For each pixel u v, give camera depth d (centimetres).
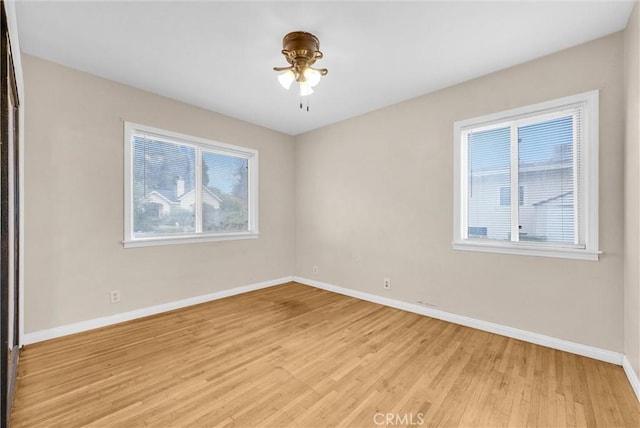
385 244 352
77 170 265
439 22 200
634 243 180
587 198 221
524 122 256
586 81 221
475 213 288
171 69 266
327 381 189
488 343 245
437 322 294
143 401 168
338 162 407
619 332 208
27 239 238
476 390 180
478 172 285
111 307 285
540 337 241
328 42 224
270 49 235
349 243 393
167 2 181
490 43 224
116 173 288
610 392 177
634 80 180
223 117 380
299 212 466
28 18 195
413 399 171
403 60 249
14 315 200
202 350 231
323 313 320
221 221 389
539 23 200
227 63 256
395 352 229
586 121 222
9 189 159
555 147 241
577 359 217
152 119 314
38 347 233
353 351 230
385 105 348
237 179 409
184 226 350
